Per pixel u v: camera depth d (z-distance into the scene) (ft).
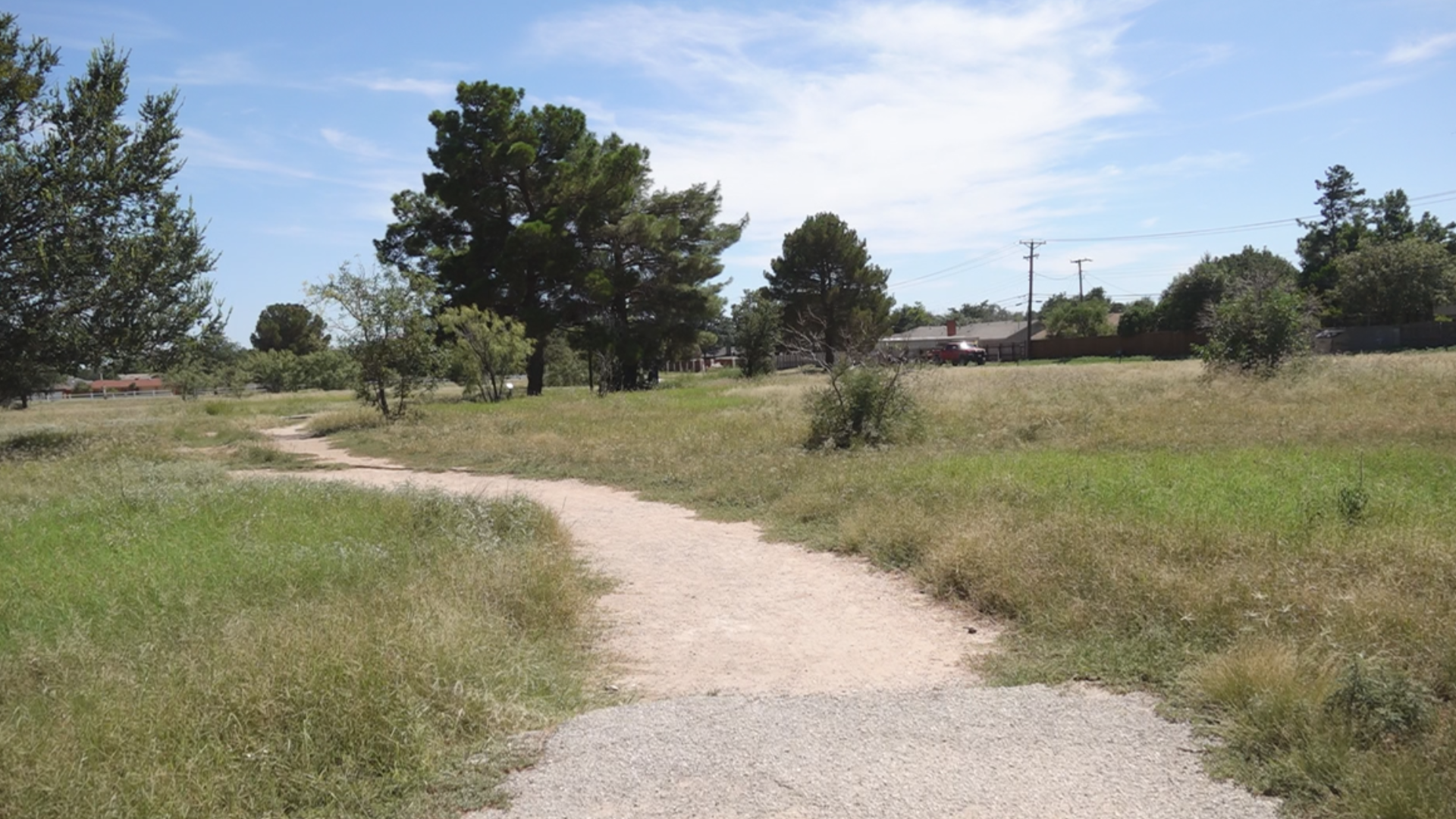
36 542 28.43
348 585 22.79
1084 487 31.86
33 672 17.15
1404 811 11.10
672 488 44.86
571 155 145.69
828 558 29.66
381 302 90.53
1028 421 56.95
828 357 68.74
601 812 12.13
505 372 128.06
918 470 38.88
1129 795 12.20
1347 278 187.52
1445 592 18.72
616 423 74.13
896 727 14.79
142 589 22.09
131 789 12.32
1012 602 22.06
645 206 159.84
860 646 20.71
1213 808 11.81
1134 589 20.48
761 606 24.39
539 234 130.93
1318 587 19.04
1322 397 60.70
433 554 26.45
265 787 12.75
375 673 15.33
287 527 30.48
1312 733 13.14
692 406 91.61
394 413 92.63
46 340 69.46
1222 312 84.58
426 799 12.75
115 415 135.95
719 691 17.61
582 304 147.95
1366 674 14.25
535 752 14.15
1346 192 238.68
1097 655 18.07
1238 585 19.65
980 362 214.90
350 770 13.30
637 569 28.91
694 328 162.61
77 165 68.64
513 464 56.49
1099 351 222.28
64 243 67.31
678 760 13.62
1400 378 68.13
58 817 11.70
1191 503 28.17
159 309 73.31
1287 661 15.38
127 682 16.11
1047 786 12.51
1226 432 46.78
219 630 18.74
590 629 22.03
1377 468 34.30
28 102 69.36
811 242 206.80
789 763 13.41
